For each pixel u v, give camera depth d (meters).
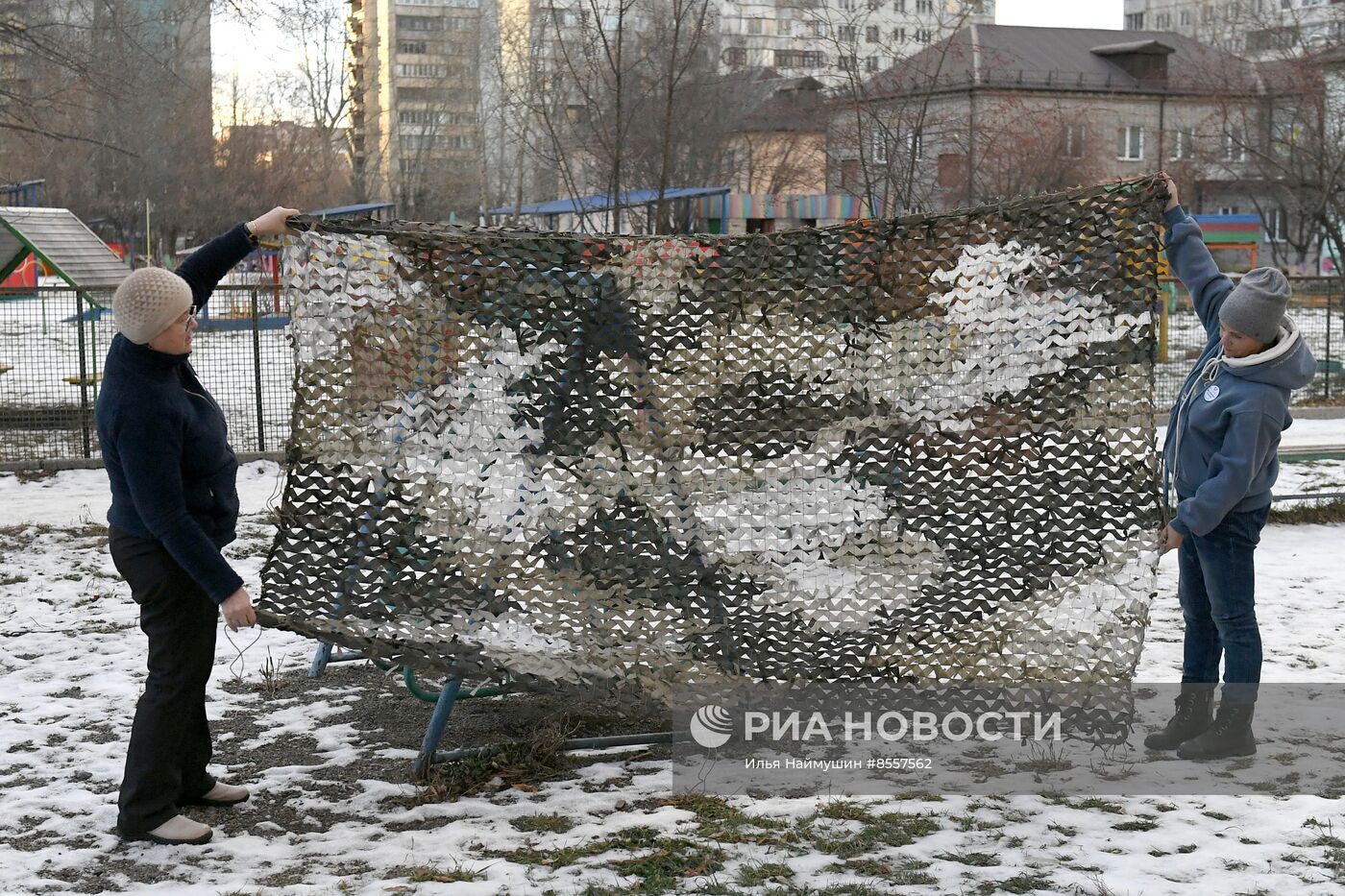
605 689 4.64
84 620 7.41
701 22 15.23
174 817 4.30
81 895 3.87
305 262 4.58
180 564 4.17
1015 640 4.85
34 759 5.10
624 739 5.09
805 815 4.41
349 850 4.19
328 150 63.06
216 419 4.43
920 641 4.87
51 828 4.39
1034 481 4.84
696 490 4.82
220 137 57.66
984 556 4.86
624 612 4.75
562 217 28.42
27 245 18.97
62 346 22.78
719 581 4.82
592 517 4.75
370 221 4.68
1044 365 4.82
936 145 22.41
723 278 4.82
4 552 9.41
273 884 3.92
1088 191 4.75
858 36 20.53
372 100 71.19
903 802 4.52
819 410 4.86
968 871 3.92
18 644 6.88
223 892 3.85
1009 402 4.84
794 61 29.61
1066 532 4.82
